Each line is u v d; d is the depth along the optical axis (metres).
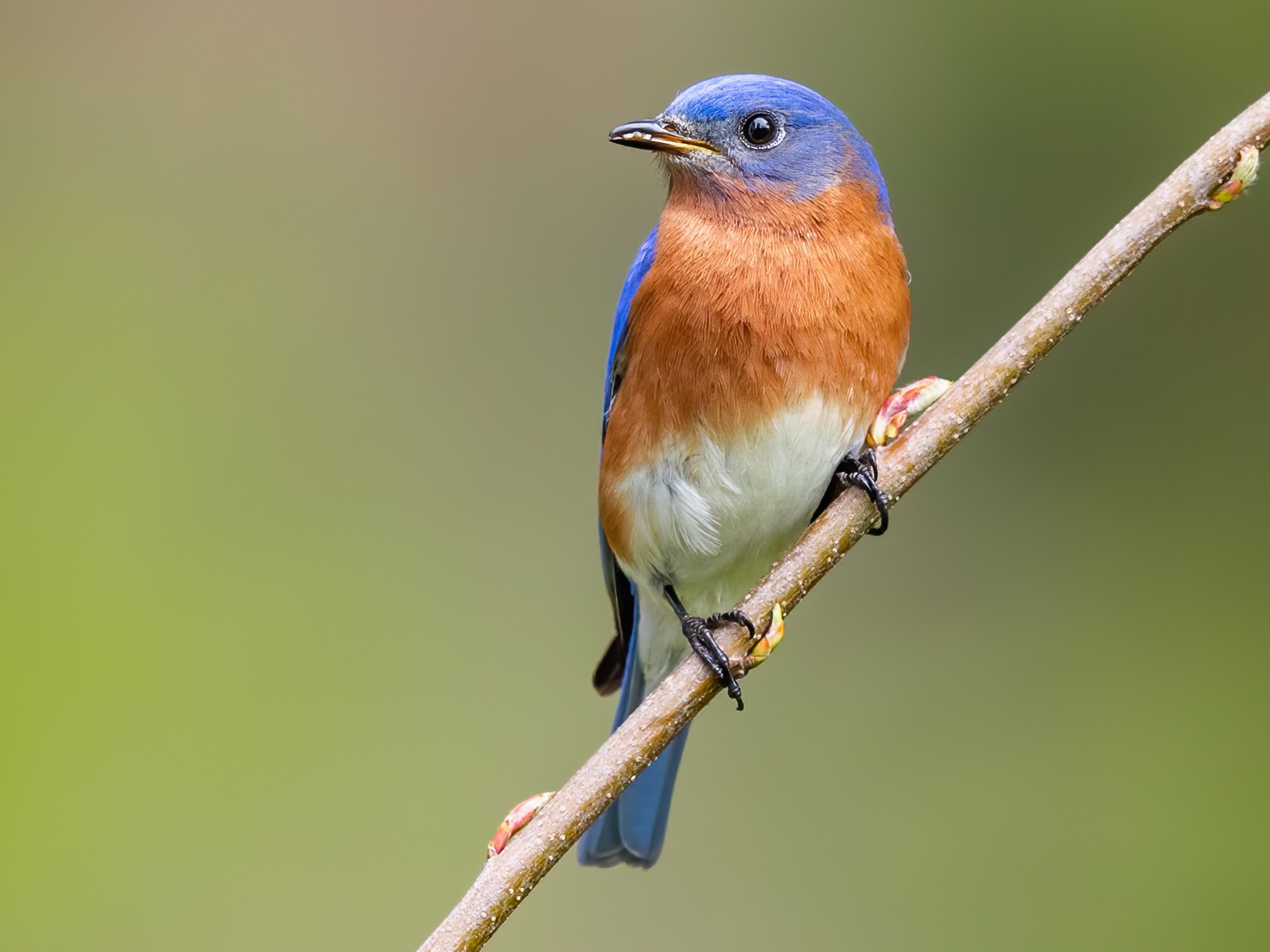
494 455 13.48
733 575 8.95
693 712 6.92
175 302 13.80
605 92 14.40
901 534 12.88
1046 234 13.19
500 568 13.01
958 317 13.23
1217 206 6.72
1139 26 13.19
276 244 14.06
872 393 8.23
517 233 14.17
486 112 14.45
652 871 11.34
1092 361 13.01
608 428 8.71
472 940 6.23
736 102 8.39
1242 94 12.96
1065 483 12.88
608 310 13.88
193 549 12.83
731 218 8.32
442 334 13.88
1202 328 12.88
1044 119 13.32
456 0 14.66
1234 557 12.37
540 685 12.48
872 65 13.83
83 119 14.31
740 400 8.12
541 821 6.47
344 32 14.62
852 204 8.37
